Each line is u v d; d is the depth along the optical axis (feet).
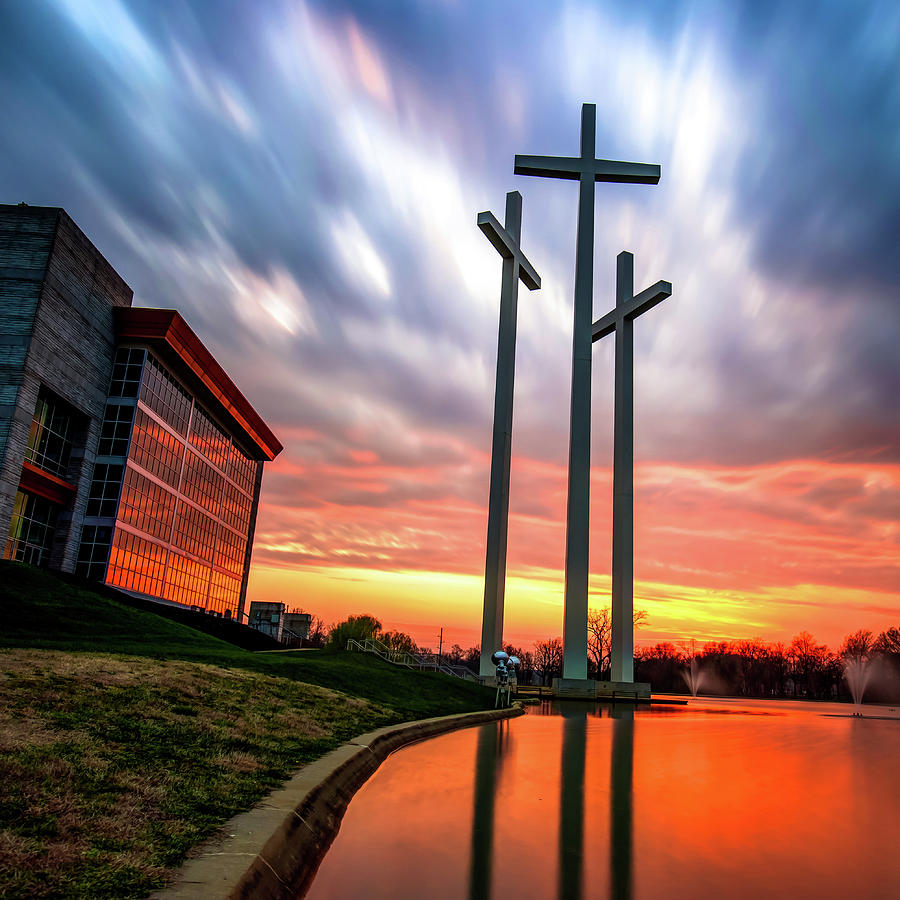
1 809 16.42
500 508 152.25
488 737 56.13
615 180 174.50
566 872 18.16
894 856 21.16
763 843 22.22
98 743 24.03
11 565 103.45
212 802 20.53
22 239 123.03
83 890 13.15
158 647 71.87
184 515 168.66
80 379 132.67
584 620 147.23
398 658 144.25
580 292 163.53
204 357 160.25
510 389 159.43
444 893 16.28
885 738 69.62
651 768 40.01
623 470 163.84
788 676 376.27
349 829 22.77
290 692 51.06
